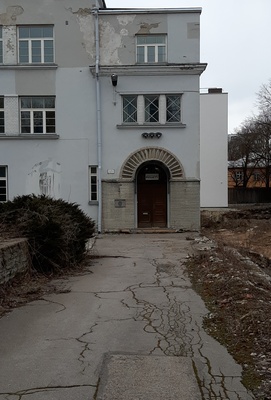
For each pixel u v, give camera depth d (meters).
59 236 10.41
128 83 21.25
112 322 6.33
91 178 21.58
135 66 20.95
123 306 7.30
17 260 8.89
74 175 21.39
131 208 21.33
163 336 5.65
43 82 21.39
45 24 21.31
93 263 12.23
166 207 21.94
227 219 28.48
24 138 21.34
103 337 5.63
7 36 21.27
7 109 21.31
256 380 4.23
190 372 4.42
